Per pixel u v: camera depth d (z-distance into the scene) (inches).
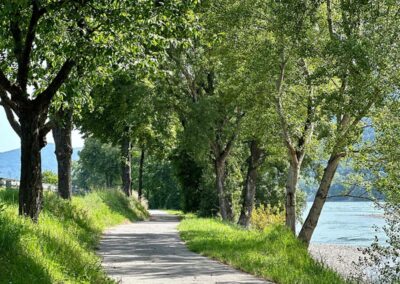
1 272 347.9
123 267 690.8
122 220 1731.1
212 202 2353.6
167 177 5196.9
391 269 751.7
